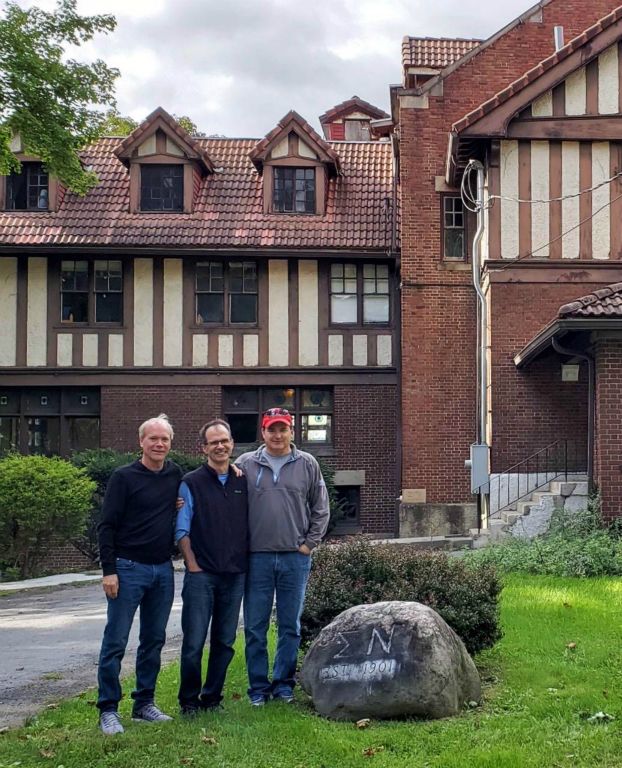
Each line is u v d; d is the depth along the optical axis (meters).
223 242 22.00
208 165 23.28
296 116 22.89
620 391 14.81
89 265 22.55
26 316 22.42
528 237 18.09
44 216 22.47
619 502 14.78
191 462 20.77
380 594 7.70
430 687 6.20
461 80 21.02
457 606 7.52
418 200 20.81
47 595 14.77
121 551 6.37
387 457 22.38
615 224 18.11
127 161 22.83
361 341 22.50
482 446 17.20
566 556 12.87
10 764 5.54
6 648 9.92
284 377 22.41
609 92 18.03
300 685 6.79
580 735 5.71
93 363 22.38
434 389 20.58
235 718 6.32
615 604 10.08
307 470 6.88
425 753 5.55
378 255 22.11
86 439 22.64
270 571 6.78
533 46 21.14
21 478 16.86
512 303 18.08
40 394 22.69
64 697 7.60
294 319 22.50
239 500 6.68
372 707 6.21
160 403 22.39
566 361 17.94
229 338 22.45
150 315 22.44
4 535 16.92
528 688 6.89
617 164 18.14
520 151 18.14
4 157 18.34
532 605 9.91
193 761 5.51
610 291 14.68
